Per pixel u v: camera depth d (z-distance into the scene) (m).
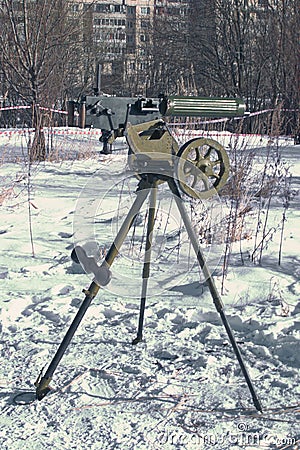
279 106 9.26
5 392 3.61
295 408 3.44
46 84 15.77
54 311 4.76
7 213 8.12
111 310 4.81
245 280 5.36
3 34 15.73
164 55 33.19
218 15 29.53
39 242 6.67
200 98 3.42
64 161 13.48
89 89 33.31
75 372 3.84
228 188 7.57
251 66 28.67
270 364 3.96
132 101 3.40
